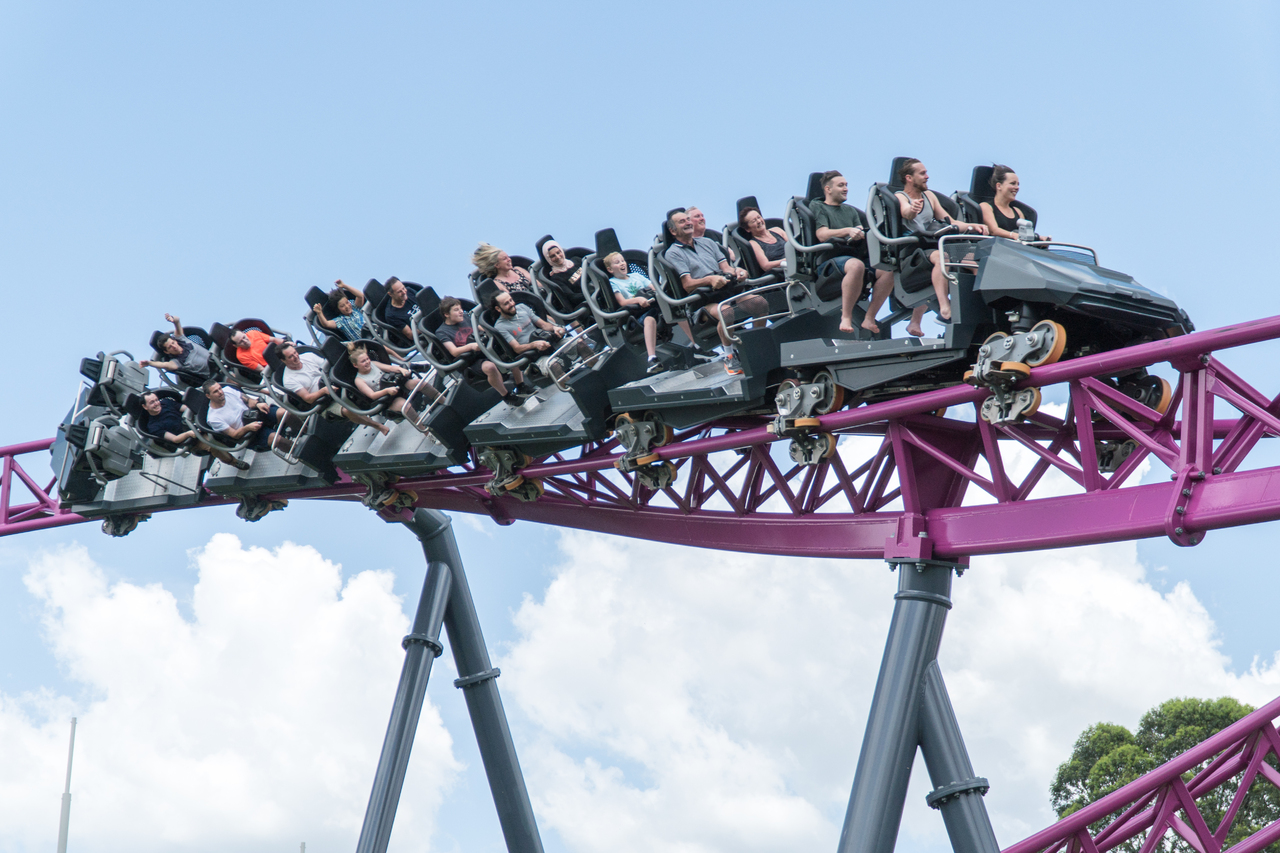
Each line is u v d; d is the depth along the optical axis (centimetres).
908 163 1589
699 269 1847
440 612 2798
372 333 2372
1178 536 1364
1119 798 1803
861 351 1588
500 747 2798
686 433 2039
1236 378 1373
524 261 2261
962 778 1573
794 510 1891
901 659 1616
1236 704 4878
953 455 1752
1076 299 1398
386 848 2602
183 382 2688
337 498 2636
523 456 2147
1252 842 1831
